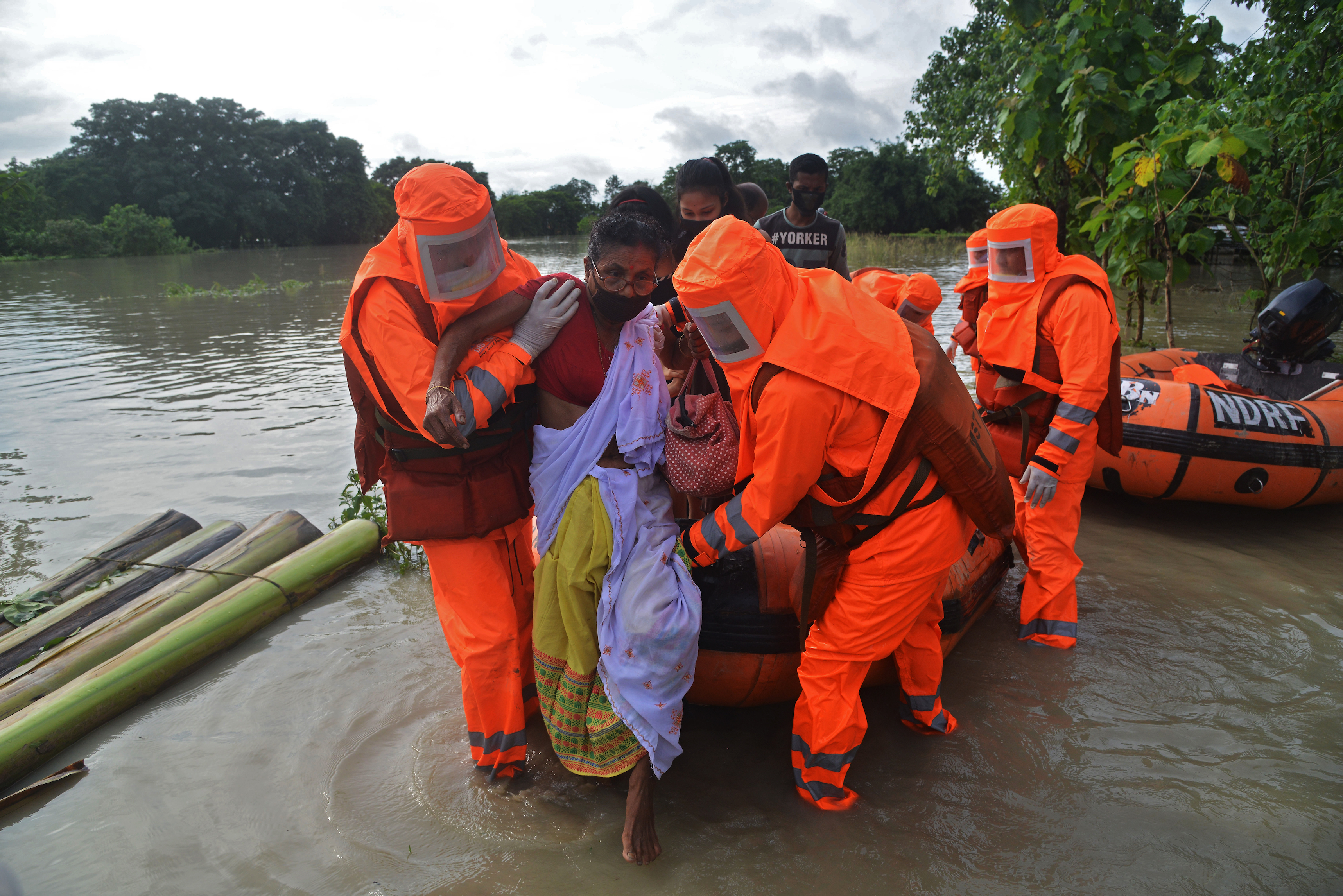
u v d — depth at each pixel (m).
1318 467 4.95
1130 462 5.21
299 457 6.73
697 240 2.41
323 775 3.05
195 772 3.08
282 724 3.36
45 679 3.54
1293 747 3.06
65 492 6.00
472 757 3.07
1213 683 3.47
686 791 2.95
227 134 72.75
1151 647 3.77
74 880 2.58
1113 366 3.59
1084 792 2.87
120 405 8.66
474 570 2.84
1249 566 4.56
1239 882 2.46
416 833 2.75
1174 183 7.26
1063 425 3.52
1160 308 13.15
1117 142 7.75
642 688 2.63
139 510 5.63
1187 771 2.95
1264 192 9.08
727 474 2.67
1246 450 4.95
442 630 4.07
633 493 2.71
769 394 2.38
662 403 2.78
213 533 4.89
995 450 2.73
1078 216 9.66
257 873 2.59
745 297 2.34
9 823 2.85
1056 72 7.52
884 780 2.96
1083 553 4.79
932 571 2.69
